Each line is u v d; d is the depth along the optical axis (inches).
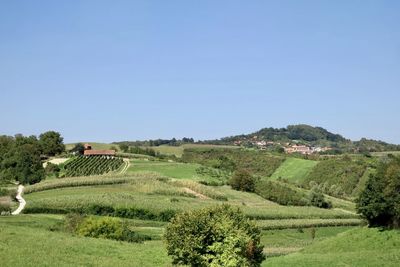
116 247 2244.1
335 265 2363.4
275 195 6033.5
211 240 1823.3
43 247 1950.1
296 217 5036.9
